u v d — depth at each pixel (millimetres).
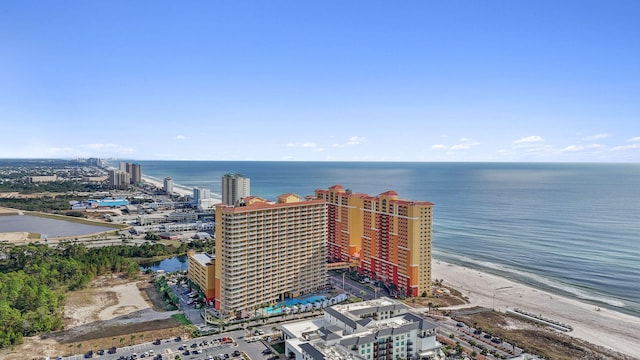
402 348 195125
